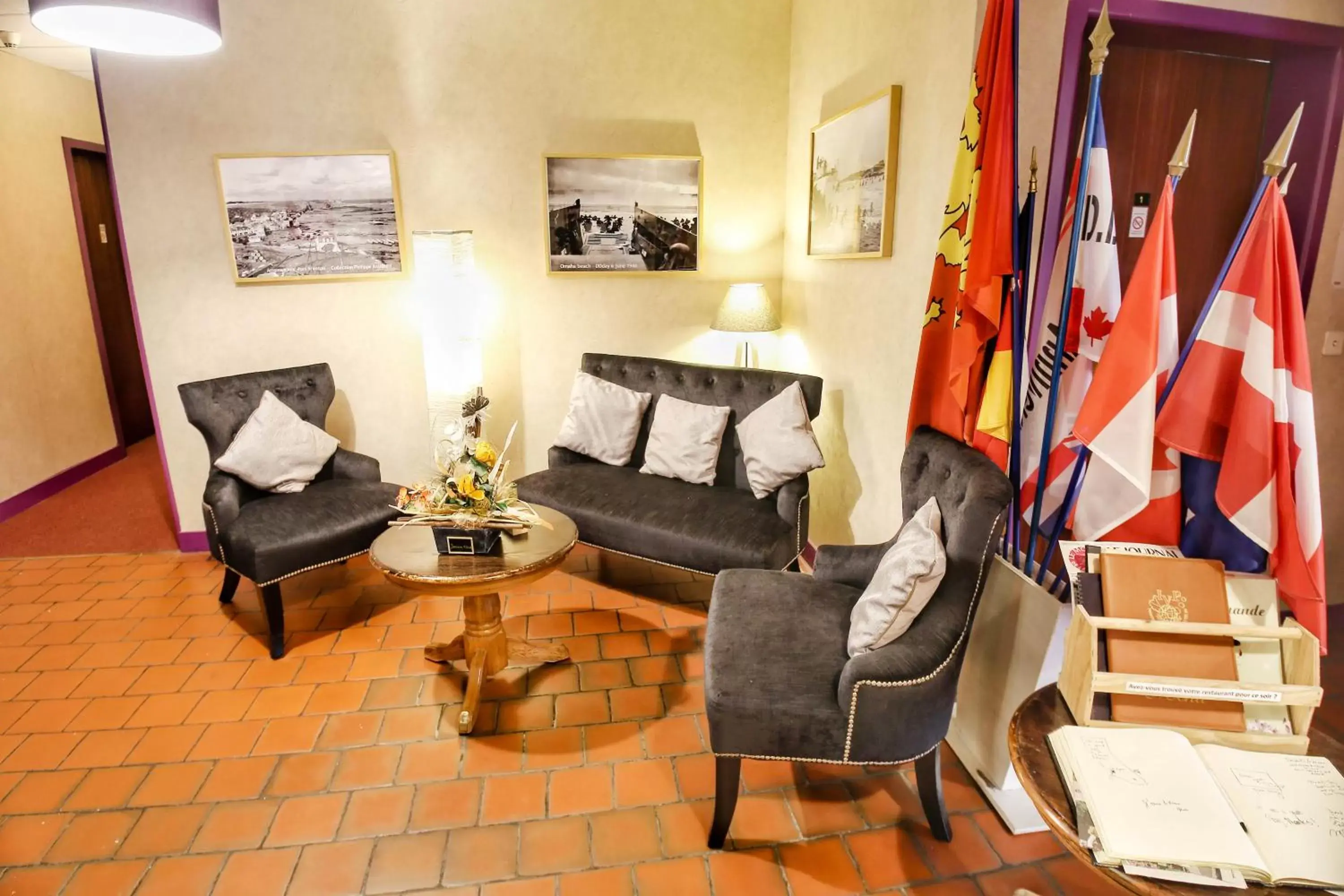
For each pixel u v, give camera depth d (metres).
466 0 3.35
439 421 3.55
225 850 1.84
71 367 4.67
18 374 4.22
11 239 4.18
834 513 3.24
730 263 3.85
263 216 3.41
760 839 1.88
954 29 2.15
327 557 2.80
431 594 2.18
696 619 2.98
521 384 3.85
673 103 3.60
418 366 3.73
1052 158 2.05
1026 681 1.83
